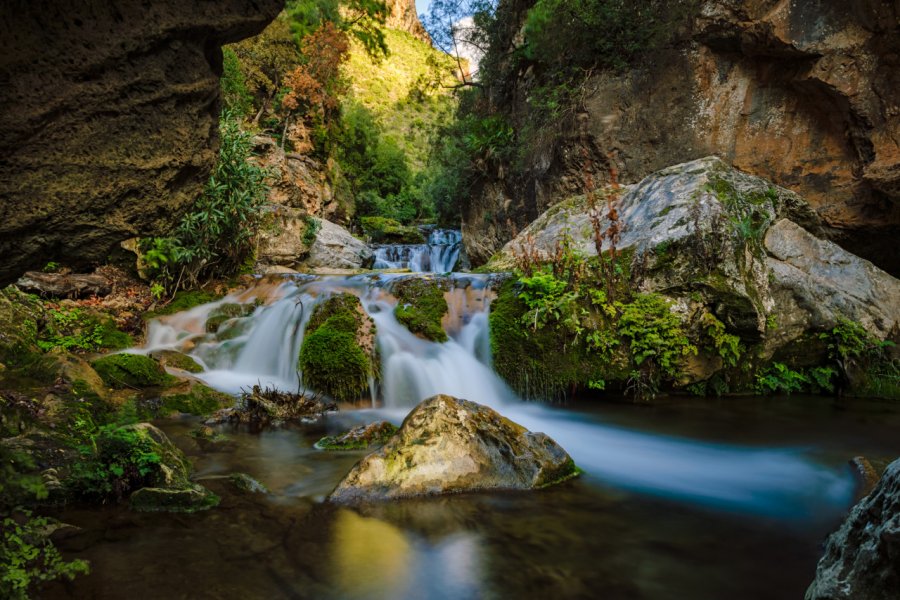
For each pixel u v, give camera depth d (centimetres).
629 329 674
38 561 263
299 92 1858
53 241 190
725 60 1014
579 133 1150
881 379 743
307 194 1653
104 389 541
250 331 764
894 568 165
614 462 465
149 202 211
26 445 362
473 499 362
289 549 291
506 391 694
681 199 747
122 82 186
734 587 265
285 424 560
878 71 842
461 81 1677
